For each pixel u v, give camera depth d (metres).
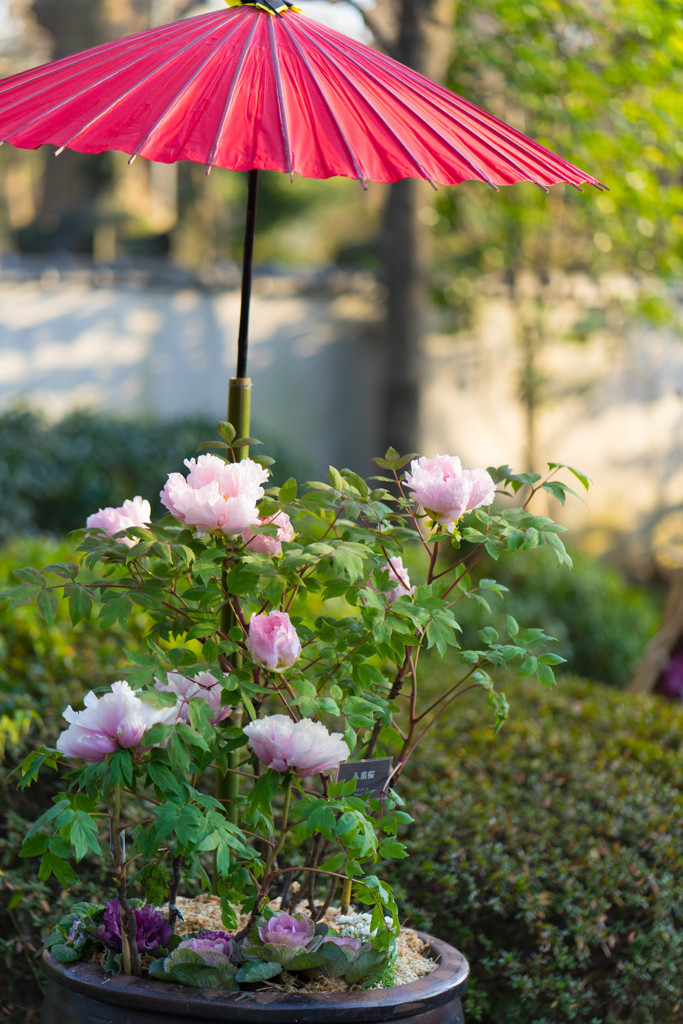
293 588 1.67
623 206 6.97
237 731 1.53
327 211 16.45
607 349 9.91
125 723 1.34
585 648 6.37
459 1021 1.54
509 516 1.68
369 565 1.54
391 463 1.75
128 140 1.31
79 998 1.45
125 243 10.49
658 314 8.59
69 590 1.56
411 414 7.59
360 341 9.30
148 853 1.39
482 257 9.17
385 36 6.36
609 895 2.38
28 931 2.41
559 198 7.93
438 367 9.53
